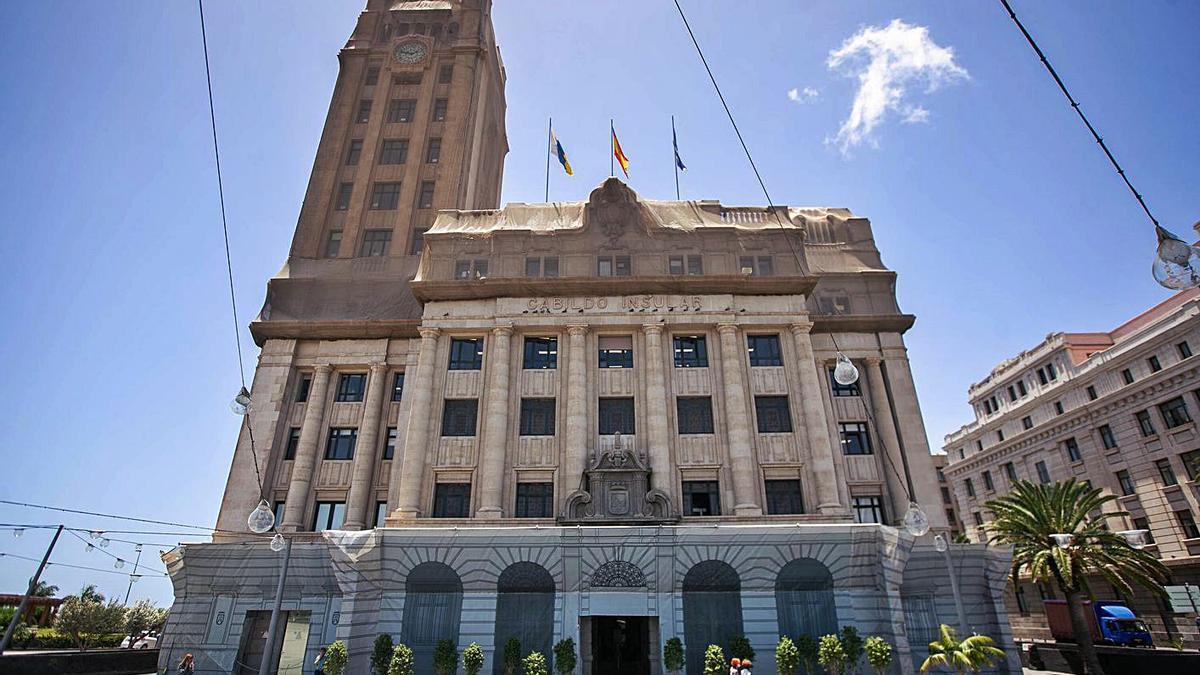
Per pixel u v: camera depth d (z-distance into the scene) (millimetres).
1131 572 30844
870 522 32469
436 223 40219
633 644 28828
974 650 20266
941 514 31875
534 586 27078
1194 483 43062
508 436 32812
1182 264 7070
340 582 26266
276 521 33625
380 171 47375
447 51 53281
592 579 26891
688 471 31734
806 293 35969
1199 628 40188
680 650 24891
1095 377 51875
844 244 40875
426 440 32781
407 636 26359
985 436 64875
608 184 38969
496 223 39875
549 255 37531
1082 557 31172
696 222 39062
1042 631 53375
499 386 33469
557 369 34625
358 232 44500
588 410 33344
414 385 34594
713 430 32844
